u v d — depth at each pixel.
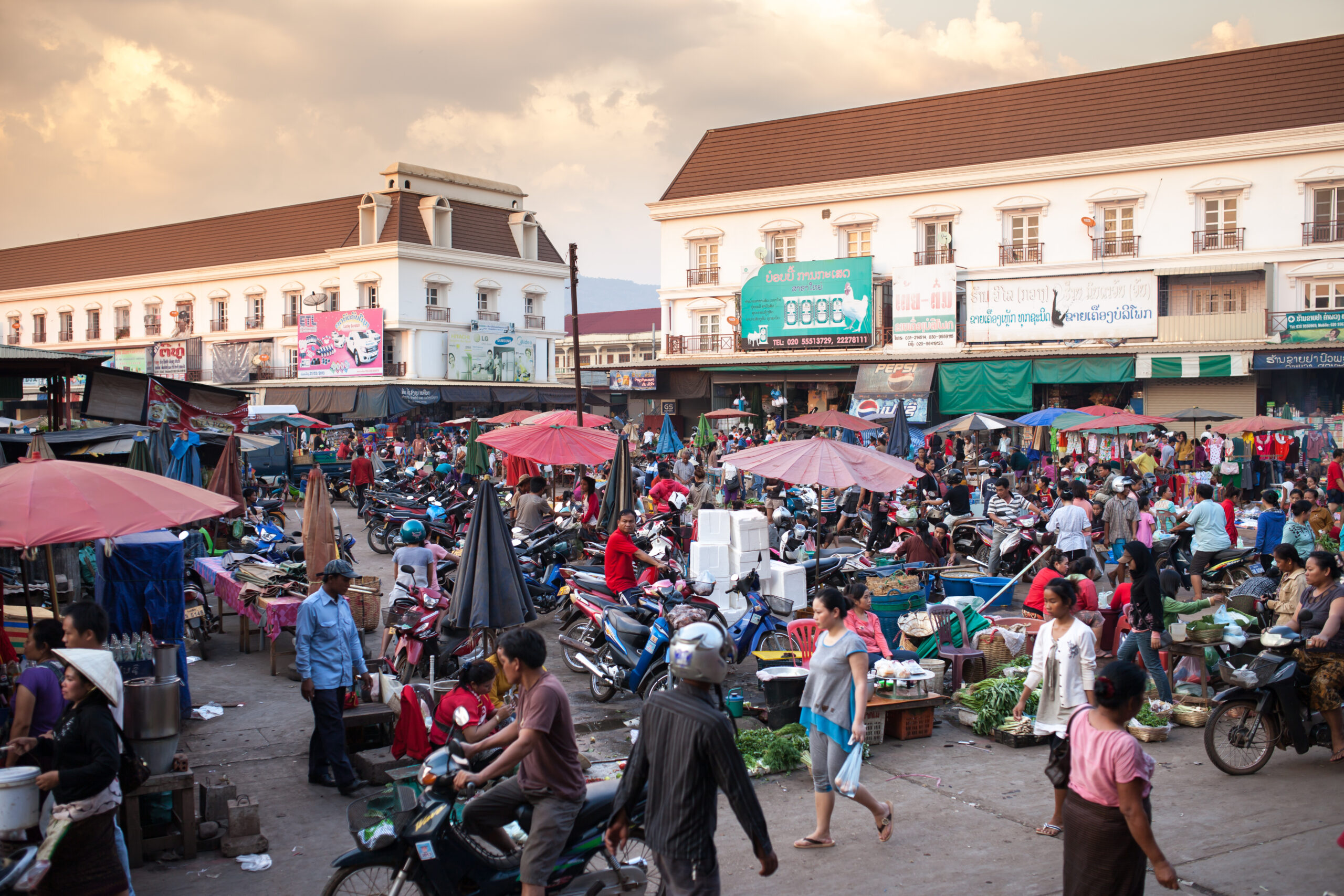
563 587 12.47
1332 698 7.32
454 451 32.66
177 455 15.22
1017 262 35.94
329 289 53.12
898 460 11.32
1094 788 4.29
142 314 61.41
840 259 37.59
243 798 6.14
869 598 8.71
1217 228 32.53
